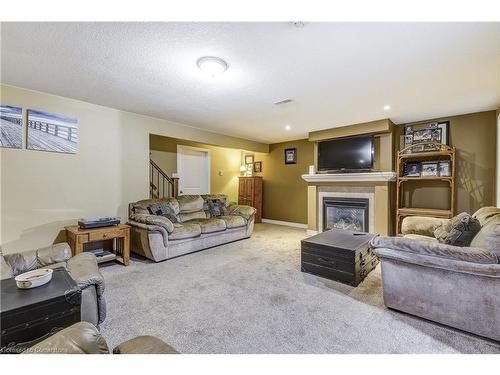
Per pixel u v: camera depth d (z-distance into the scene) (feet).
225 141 18.25
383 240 6.72
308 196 17.69
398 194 13.73
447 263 5.70
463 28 5.64
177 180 18.48
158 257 10.98
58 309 4.64
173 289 8.24
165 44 6.37
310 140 17.35
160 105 11.47
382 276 6.88
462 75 8.19
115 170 12.13
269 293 7.94
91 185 11.33
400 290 6.57
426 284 6.17
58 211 10.38
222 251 12.89
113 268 10.29
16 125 9.34
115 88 9.40
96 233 9.69
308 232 17.57
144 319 6.40
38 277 5.00
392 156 14.73
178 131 14.90
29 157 9.64
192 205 14.84
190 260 11.37
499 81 8.70
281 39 6.10
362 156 14.96
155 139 18.25
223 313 6.72
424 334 5.74
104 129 11.71
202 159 21.67
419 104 11.27
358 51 6.68
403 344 5.38
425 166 13.30
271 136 19.03
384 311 6.81
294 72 7.96
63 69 7.82
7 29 5.74
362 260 9.13
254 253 12.53
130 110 12.28
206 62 7.18
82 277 5.51
